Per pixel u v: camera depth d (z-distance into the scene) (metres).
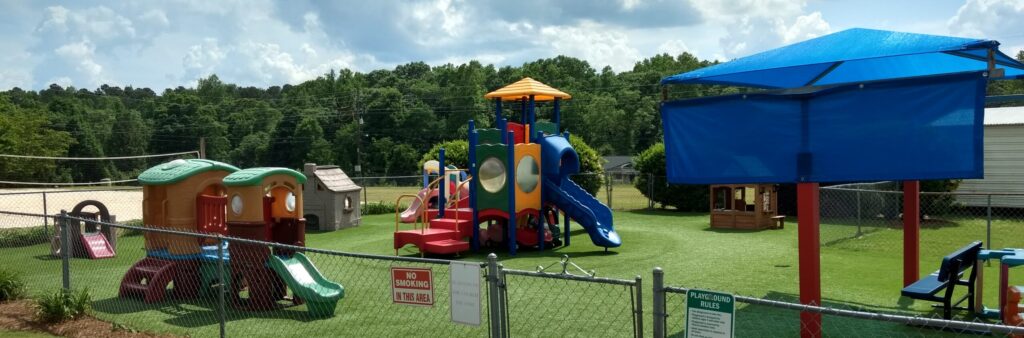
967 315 7.75
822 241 14.01
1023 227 16.59
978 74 5.66
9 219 22.34
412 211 20.20
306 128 82.31
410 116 82.31
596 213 14.12
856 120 6.18
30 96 105.88
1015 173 19.44
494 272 5.14
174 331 7.50
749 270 10.81
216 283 9.66
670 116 7.14
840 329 7.07
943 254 12.78
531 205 13.75
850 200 16.58
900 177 6.00
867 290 9.19
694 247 13.53
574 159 14.48
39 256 13.79
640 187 23.33
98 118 89.62
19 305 8.79
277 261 8.38
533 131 14.42
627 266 11.48
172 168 9.61
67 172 69.56
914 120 5.93
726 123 6.79
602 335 6.78
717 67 7.30
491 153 13.57
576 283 9.34
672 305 8.02
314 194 18.56
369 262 12.13
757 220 16.75
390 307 8.25
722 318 4.11
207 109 92.38
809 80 8.95
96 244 13.61
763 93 6.54
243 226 8.50
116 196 33.59
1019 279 9.88
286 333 7.28
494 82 108.12
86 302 8.25
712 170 6.89
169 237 9.30
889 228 16.02
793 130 6.45
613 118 89.31
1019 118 19.83
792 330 6.99
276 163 84.88
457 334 6.93
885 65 8.85
